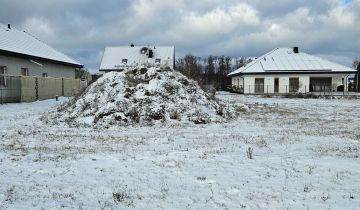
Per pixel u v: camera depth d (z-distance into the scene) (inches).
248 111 920.3
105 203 245.4
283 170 336.5
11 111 853.8
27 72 1230.9
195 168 342.0
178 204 245.9
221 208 239.3
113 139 505.0
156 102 710.5
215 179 306.5
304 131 599.2
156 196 261.6
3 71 1088.8
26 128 603.8
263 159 380.5
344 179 308.7
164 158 382.3
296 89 2085.4
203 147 446.6
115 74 797.2
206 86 1009.5
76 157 386.0
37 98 1214.9
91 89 780.0
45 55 1350.9
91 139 504.7
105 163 361.1
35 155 395.2
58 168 340.2
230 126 655.1
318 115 870.4
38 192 268.4
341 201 254.2
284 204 247.4
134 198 256.7
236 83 2453.2
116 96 713.6
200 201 252.4
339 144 476.4
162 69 831.7
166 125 650.8
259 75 2103.8
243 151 422.0
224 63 3823.8
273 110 975.0
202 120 690.2
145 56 2763.3
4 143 469.1
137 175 317.7
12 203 243.8
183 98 745.0
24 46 1267.2
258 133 572.7
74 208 236.4
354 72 2048.5
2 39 1163.3
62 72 1525.6
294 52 2284.7
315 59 2191.2
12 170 332.2
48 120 685.9
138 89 741.9
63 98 1330.0
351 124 700.7
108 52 2829.7
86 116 684.7
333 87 2078.0
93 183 293.4
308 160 377.1
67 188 279.3
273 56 2249.0
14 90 1114.1
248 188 282.5
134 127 627.8
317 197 262.2
